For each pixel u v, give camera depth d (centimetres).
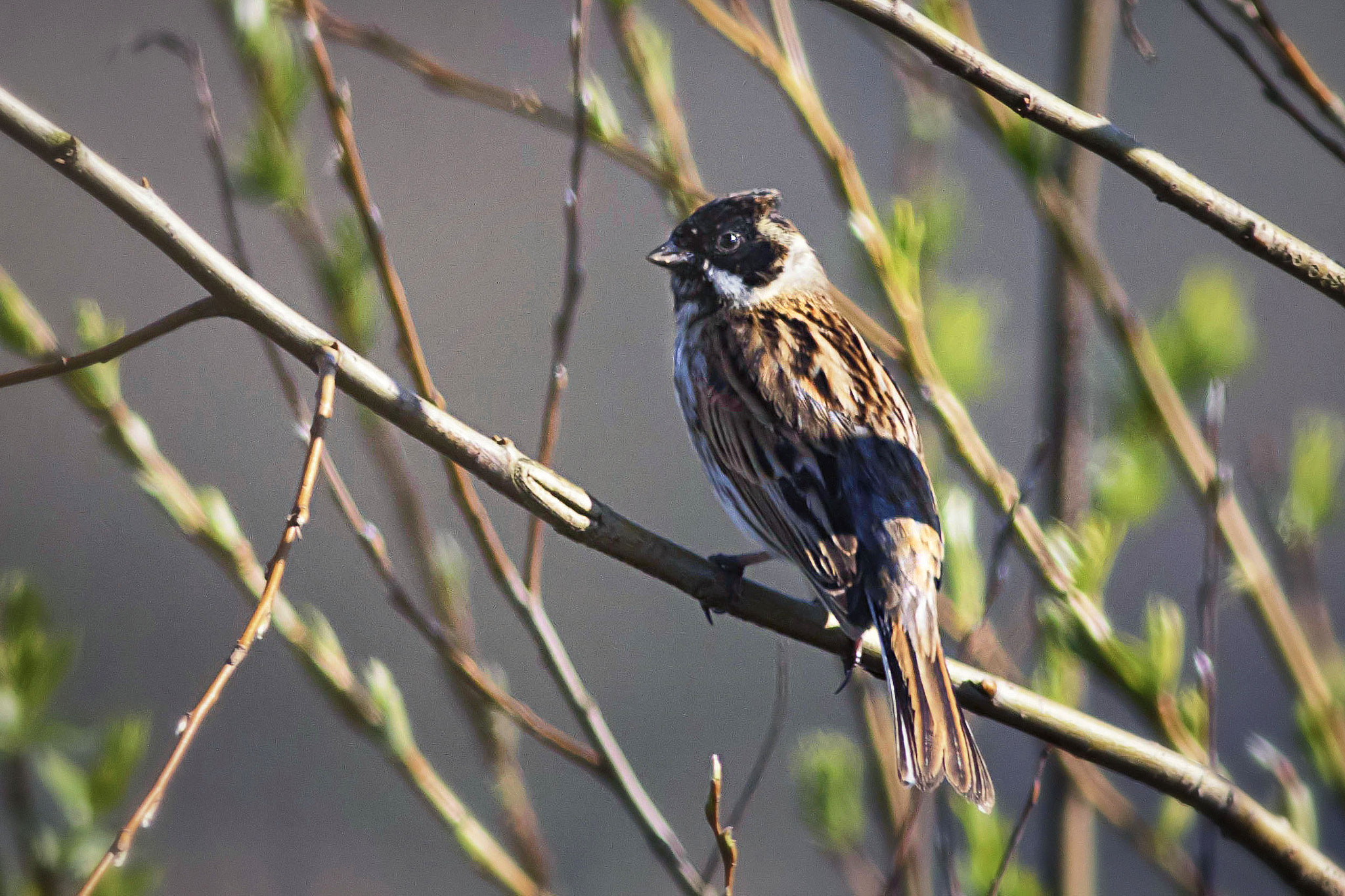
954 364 859
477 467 667
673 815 1733
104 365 740
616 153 823
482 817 1650
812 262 1026
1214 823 685
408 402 641
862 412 902
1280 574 841
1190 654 1458
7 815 762
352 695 761
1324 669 815
